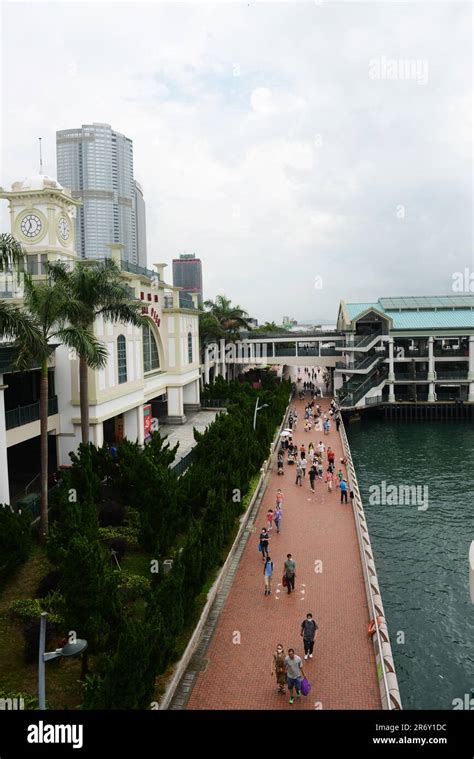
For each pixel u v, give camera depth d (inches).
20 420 1130.7
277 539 1071.6
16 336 864.3
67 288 1015.0
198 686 629.3
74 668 618.8
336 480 1487.5
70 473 1017.5
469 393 2829.7
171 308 2046.0
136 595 766.5
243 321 2982.3
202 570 764.6
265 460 1560.0
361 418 2800.2
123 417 1584.6
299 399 3174.2
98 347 1030.4
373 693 620.1
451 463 1924.2
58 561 767.7
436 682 765.9
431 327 2802.7
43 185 1331.2
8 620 693.9
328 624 762.8
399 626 903.1
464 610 950.4
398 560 1145.4
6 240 799.1
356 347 2842.0
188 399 2331.4
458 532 1291.8
